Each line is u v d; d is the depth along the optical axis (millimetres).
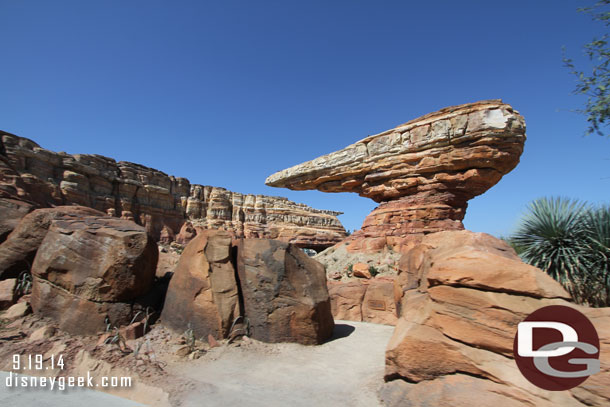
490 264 6531
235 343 10211
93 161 49312
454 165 20656
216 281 11055
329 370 8875
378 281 17297
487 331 6172
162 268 14906
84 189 45406
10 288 11305
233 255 12555
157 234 55844
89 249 10742
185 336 9953
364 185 25469
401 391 6648
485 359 6051
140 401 7004
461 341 6402
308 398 7074
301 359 9656
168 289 11492
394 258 21172
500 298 6270
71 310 10156
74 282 10438
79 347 9117
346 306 17062
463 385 6016
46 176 41000
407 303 8633
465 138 19797
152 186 57719
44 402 6668
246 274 11656
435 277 7160
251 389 7504
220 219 68250
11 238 12484
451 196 21609
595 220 9133
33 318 10398
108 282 10344
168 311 10969
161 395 7094
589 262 8750
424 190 22312
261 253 11836
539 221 10039
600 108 6746
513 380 5594
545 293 5953
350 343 11531
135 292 10977
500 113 19016
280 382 7980
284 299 11125
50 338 9484
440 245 8641
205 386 7484
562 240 9406
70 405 6602
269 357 9641
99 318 10102
